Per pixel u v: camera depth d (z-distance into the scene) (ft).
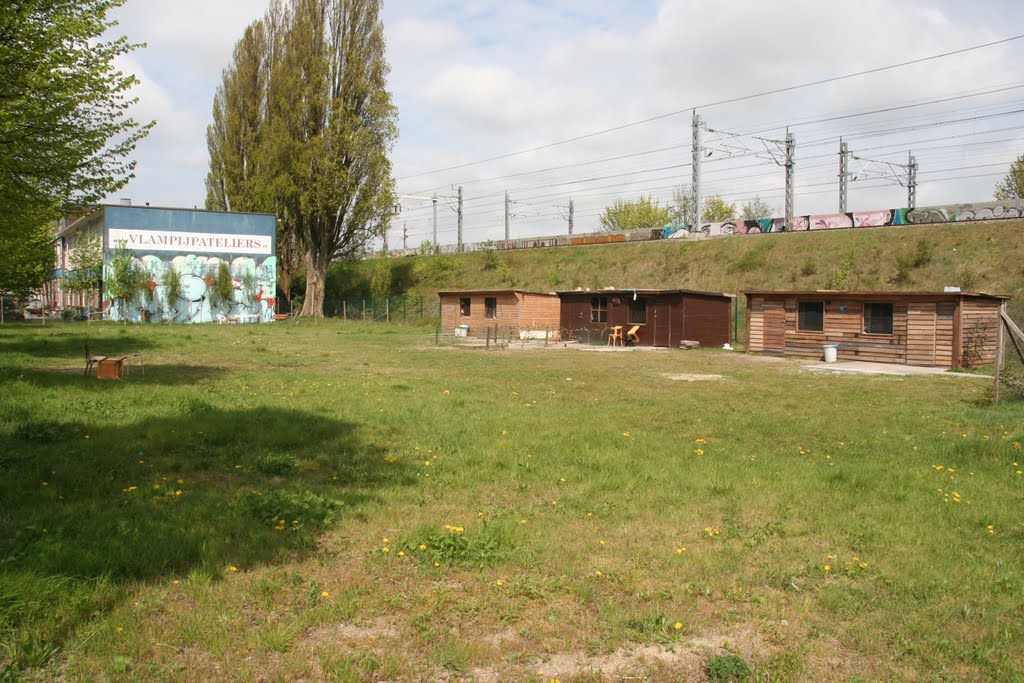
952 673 13.65
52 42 44.14
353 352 87.81
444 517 22.09
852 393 55.47
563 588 17.01
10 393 42.37
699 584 17.46
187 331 123.65
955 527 22.27
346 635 14.58
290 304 180.34
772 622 15.69
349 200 162.30
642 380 62.80
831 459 31.60
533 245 207.72
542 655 14.08
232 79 172.45
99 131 48.29
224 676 12.80
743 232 168.76
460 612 15.67
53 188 47.65
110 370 53.42
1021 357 49.03
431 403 44.50
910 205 199.82
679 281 157.28
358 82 156.97
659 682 13.33
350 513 21.99
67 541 17.95
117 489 23.73
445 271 195.62
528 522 21.83
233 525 20.26
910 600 16.80
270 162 157.48
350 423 36.99
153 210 151.84
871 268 133.08
